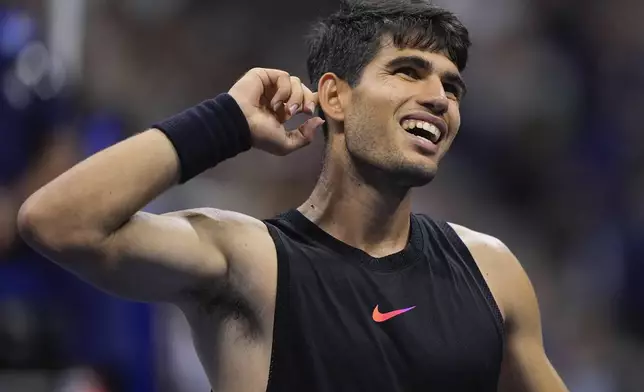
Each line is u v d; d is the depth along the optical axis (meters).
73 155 14.51
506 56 28.52
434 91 8.37
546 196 27.00
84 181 7.48
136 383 13.88
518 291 9.06
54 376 12.99
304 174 22.70
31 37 14.89
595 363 21.38
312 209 8.87
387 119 8.33
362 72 8.52
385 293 8.26
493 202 26.62
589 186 27.20
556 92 28.23
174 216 8.12
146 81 25.44
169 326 15.30
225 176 22.47
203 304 8.34
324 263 8.29
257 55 28.34
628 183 27.30
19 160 13.95
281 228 8.62
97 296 13.67
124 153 7.70
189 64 27.00
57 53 16.39
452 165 26.91
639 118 28.64
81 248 7.43
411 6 8.70
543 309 23.91
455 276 8.69
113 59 24.09
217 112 8.13
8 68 14.48
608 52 29.45
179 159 7.90
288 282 8.07
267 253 8.17
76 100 15.80
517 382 9.16
